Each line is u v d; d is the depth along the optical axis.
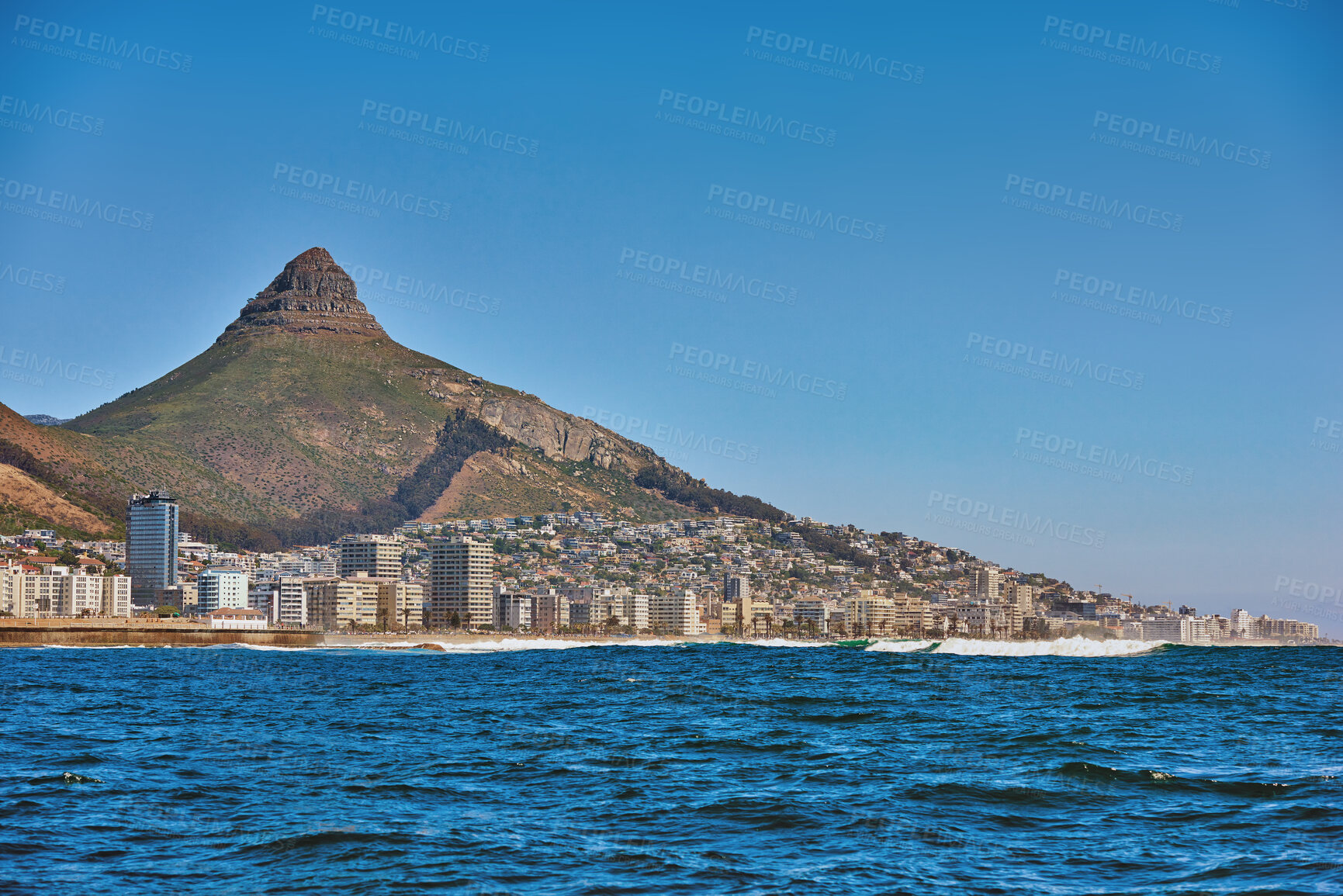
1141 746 63.53
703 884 33.16
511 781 51.34
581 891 32.47
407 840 38.44
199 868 34.91
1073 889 32.53
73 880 33.47
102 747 63.88
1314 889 31.66
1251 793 46.19
